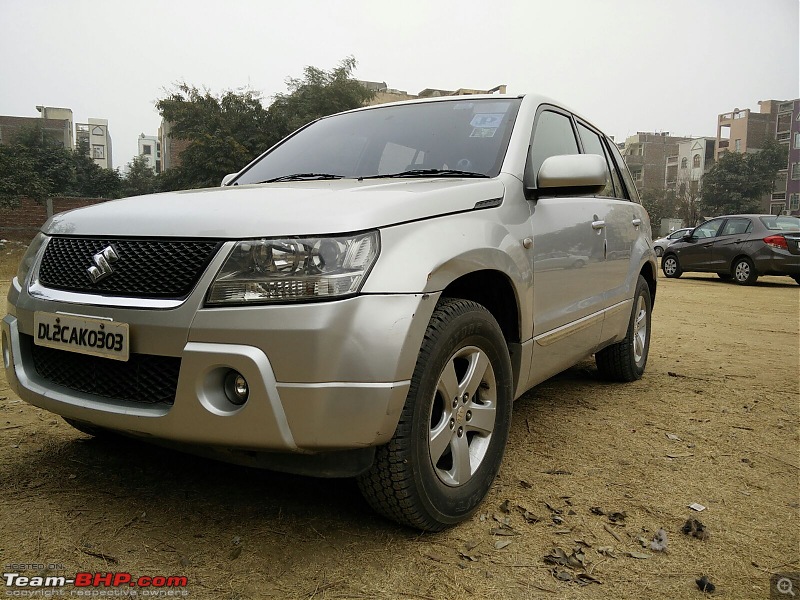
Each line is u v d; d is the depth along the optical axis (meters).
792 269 13.12
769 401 4.12
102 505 2.40
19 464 2.79
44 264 2.36
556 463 2.96
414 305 2.00
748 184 64.44
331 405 1.88
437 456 2.20
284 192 2.35
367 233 1.99
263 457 2.03
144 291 2.04
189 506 2.41
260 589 1.89
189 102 25.42
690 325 7.64
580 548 2.18
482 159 2.89
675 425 3.58
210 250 1.98
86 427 2.84
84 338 2.11
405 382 1.98
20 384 2.35
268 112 25.94
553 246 2.97
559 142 3.47
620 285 3.99
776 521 2.44
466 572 2.01
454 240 2.24
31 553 2.05
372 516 2.36
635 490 2.69
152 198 2.45
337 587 1.91
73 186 46.25
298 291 1.89
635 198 4.71
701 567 2.10
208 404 1.93
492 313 2.74
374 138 3.28
